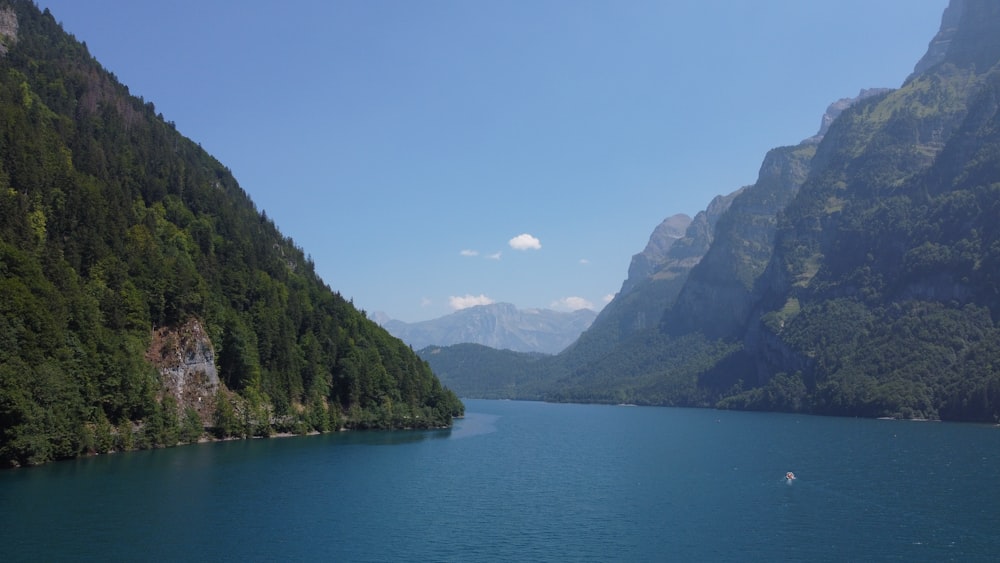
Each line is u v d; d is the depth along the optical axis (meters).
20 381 110.12
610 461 160.88
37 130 174.50
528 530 90.12
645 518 97.75
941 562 77.94
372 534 86.12
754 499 111.69
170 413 150.00
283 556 76.12
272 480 117.56
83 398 126.56
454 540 84.62
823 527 92.88
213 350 171.62
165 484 107.56
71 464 118.50
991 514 100.19
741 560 78.69
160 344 157.12
